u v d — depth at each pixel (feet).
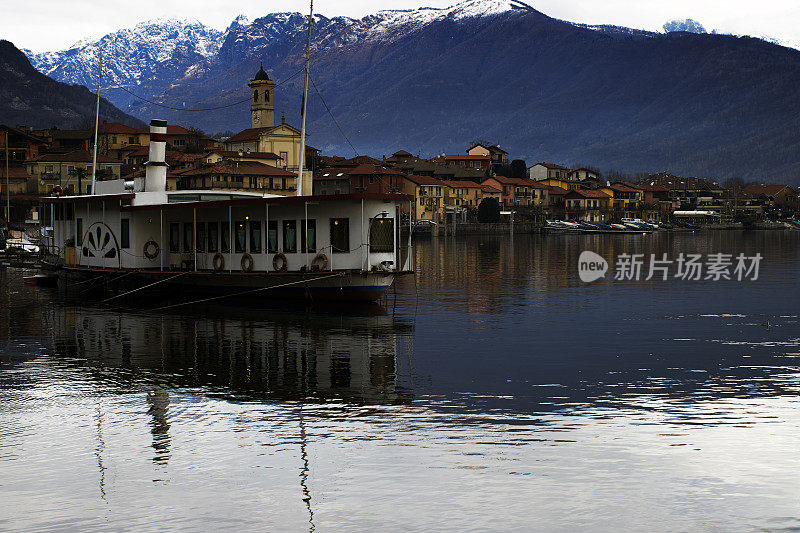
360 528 60.13
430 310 172.86
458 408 88.43
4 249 337.31
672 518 61.31
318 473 69.46
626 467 70.49
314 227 169.89
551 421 83.46
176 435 79.41
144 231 196.34
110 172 580.71
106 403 90.68
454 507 63.05
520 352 122.72
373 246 167.32
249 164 631.15
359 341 131.64
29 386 98.68
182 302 182.60
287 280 172.65
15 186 559.38
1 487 67.41
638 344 130.82
